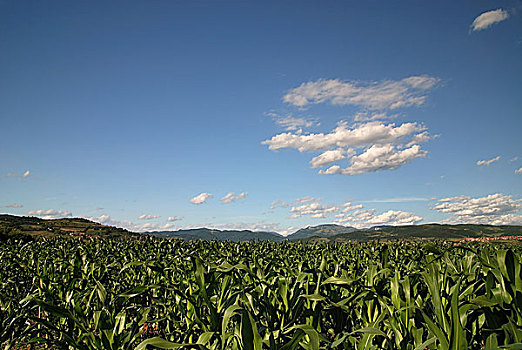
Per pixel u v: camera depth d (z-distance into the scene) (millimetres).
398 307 3943
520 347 2385
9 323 4777
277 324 4219
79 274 7738
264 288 4730
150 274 8586
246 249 14883
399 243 16594
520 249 11680
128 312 5836
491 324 3336
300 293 4457
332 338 4812
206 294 4316
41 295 6500
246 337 2793
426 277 3414
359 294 4301
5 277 9641
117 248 15641
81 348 3740
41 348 6195
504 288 3277
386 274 4992
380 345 4055
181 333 4863
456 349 2822
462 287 4285
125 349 3787
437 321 3230
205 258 10227
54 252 14320
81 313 4641
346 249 16156
